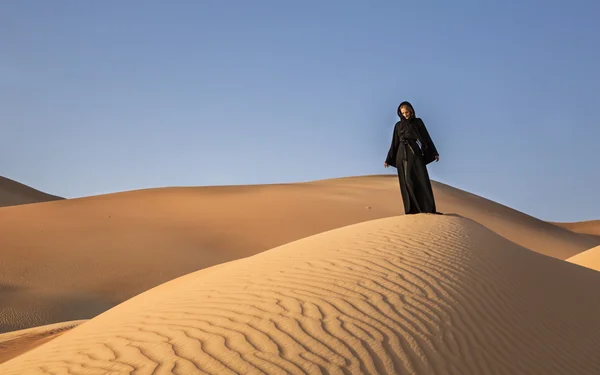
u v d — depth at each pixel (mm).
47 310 24062
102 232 36750
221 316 7527
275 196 54125
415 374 6246
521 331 7984
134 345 6941
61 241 33812
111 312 11648
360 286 8320
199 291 9133
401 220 13008
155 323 7719
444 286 8570
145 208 45938
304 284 8508
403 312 7527
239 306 7844
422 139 13648
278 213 45719
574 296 10297
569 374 7379
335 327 6965
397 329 7051
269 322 7141
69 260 30359
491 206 72625
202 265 31984
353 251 10203
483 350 7152
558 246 59344
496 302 8617
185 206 47375
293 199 52625
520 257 11555
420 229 11906
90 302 25609
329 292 8086
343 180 74312
